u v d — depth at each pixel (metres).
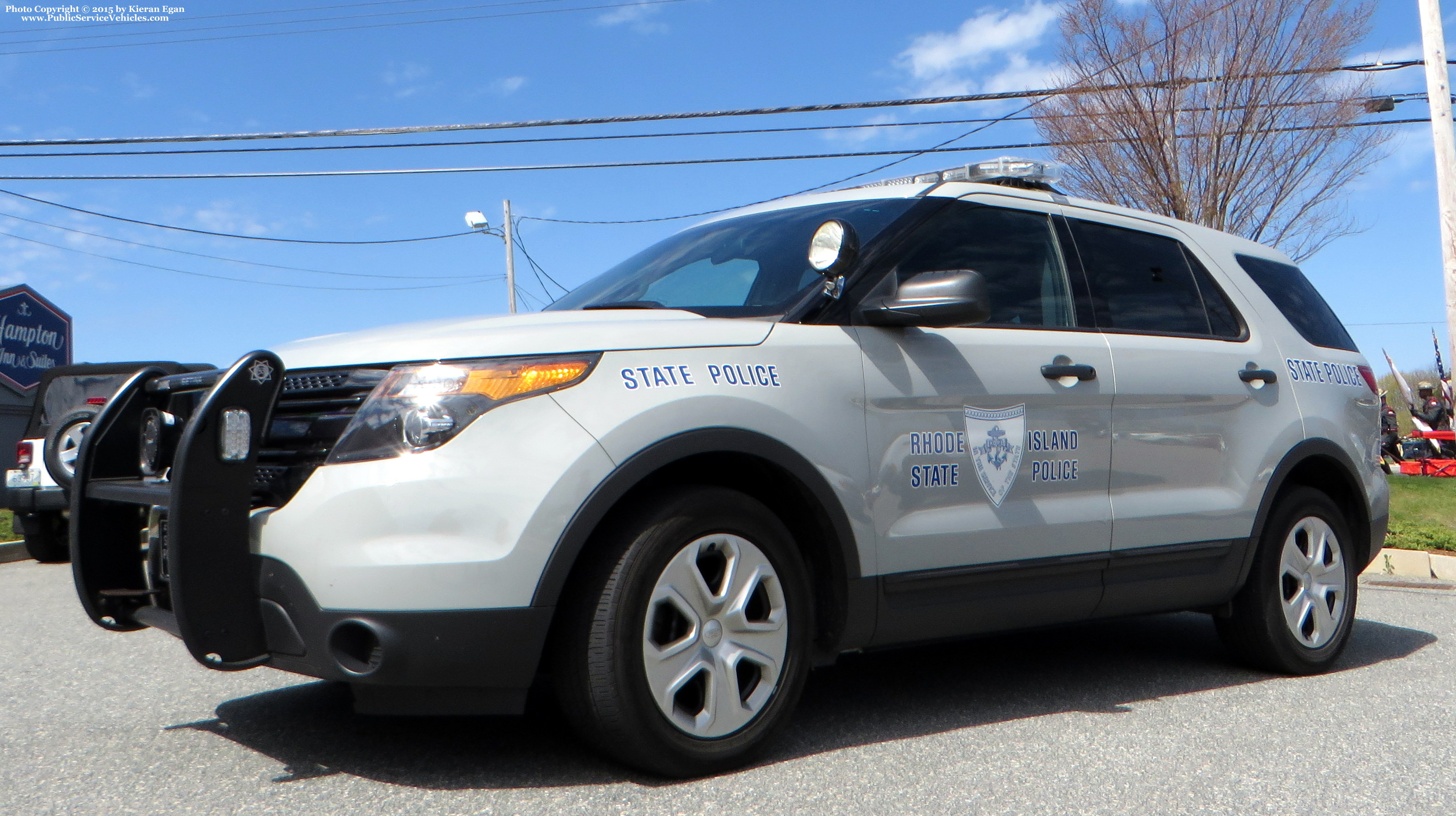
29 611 6.91
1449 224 13.18
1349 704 4.43
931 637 3.95
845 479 3.62
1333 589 5.15
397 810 3.06
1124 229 4.85
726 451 3.36
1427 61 13.48
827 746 3.71
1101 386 4.32
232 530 3.11
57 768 3.48
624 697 3.16
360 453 3.09
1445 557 8.44
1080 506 4.24
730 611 3.38
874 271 3.91
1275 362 5.09
